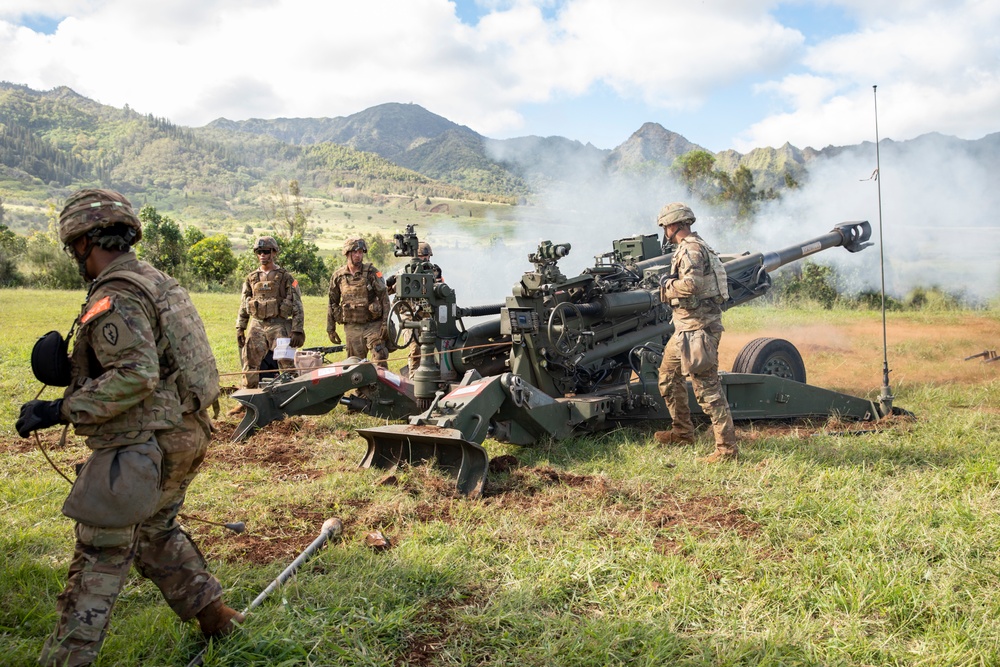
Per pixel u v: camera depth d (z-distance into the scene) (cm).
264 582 359
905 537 400
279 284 835
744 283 903
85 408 249
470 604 342
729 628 315
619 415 675
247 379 839
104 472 258
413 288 670
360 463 557
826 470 521
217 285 3516
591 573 365
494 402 577
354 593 342
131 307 259
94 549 264
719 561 380
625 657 297
